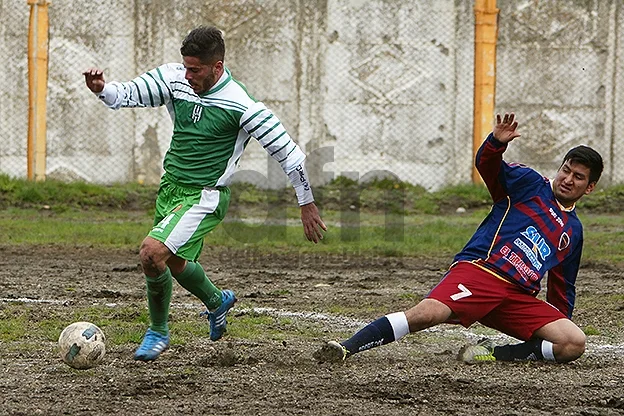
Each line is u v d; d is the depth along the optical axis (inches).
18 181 2128.4
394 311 969.5
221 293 724.0
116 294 1037.8
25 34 2236.7
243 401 566.9
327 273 1268.5
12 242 1508.4
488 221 680.4
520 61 2315.5
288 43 2298.2
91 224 1781.5
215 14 2281.0
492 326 692.1
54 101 2252.7
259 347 757.3
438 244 1593.3
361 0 2298.2
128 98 655.1
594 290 1133.7
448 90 2316.7
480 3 2298.2
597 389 614.2
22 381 618.5
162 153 2284.7
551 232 670.5
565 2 2316.7
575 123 2333.9
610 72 2332.7
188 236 655.1
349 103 2311.8
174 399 572.4
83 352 633.0
